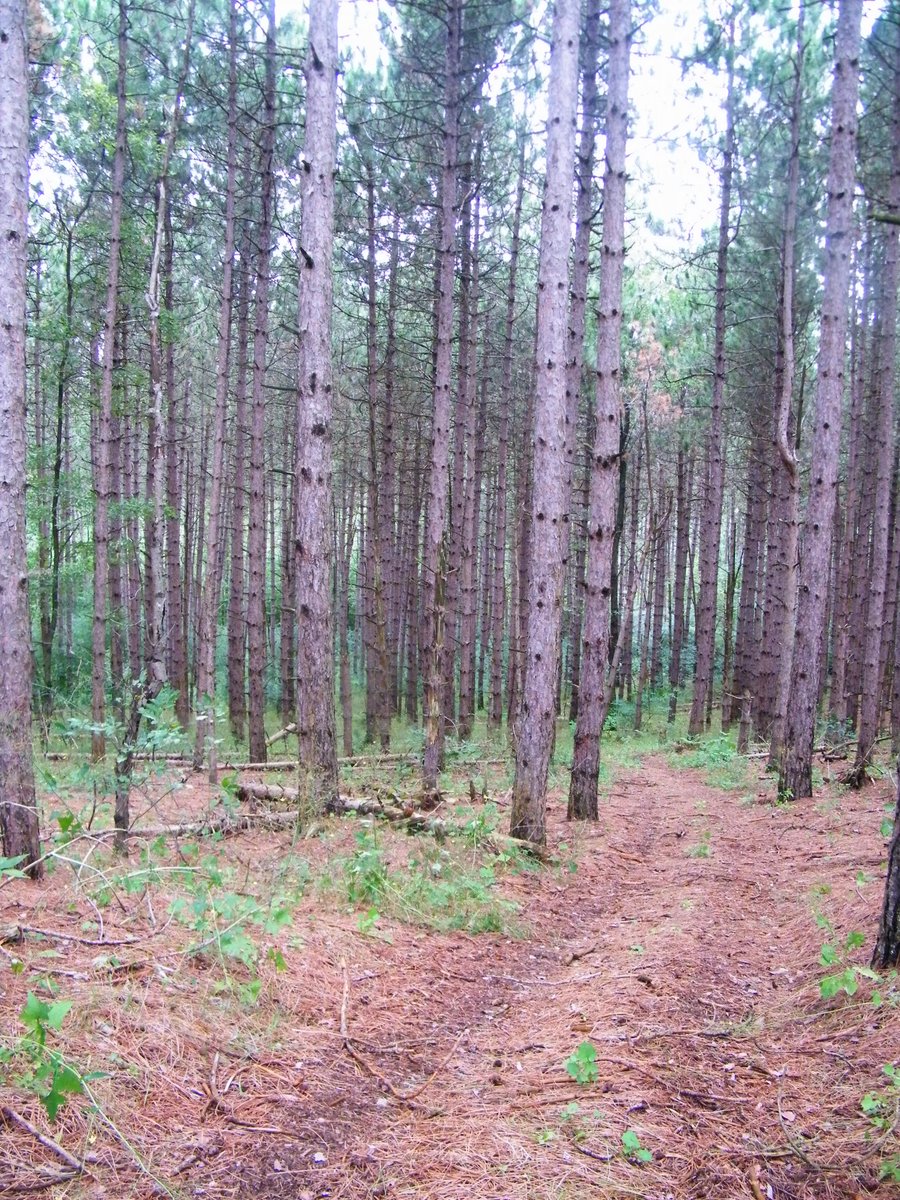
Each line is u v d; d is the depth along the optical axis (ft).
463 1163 10.16
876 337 65.57
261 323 51.88
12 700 17.83
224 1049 12.28
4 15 17.99
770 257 60.59
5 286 17.94
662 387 78.84
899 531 57.36
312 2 26.32
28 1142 9.30
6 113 18.01
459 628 65.72
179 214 58.90
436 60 50.70
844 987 13.99
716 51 54.80
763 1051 13.30
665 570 120.26
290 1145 10.34
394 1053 13.43
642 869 29.01
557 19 27.48
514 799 29.25
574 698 90.02
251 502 52.60
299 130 57.36
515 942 20.42
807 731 39.34
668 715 96.94
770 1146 10.48
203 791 38.01
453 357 72.43
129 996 12.50
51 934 14.07
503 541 71.41
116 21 48.06
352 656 132.36
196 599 98.32
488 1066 13.24
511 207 63.31
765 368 68.23
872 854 25.23
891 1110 10.70
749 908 22.27
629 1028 14.08
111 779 20.92
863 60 49.62
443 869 23.80
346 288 74.64
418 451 82.23
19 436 18.12
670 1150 10.45
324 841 25.35
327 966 16.35
